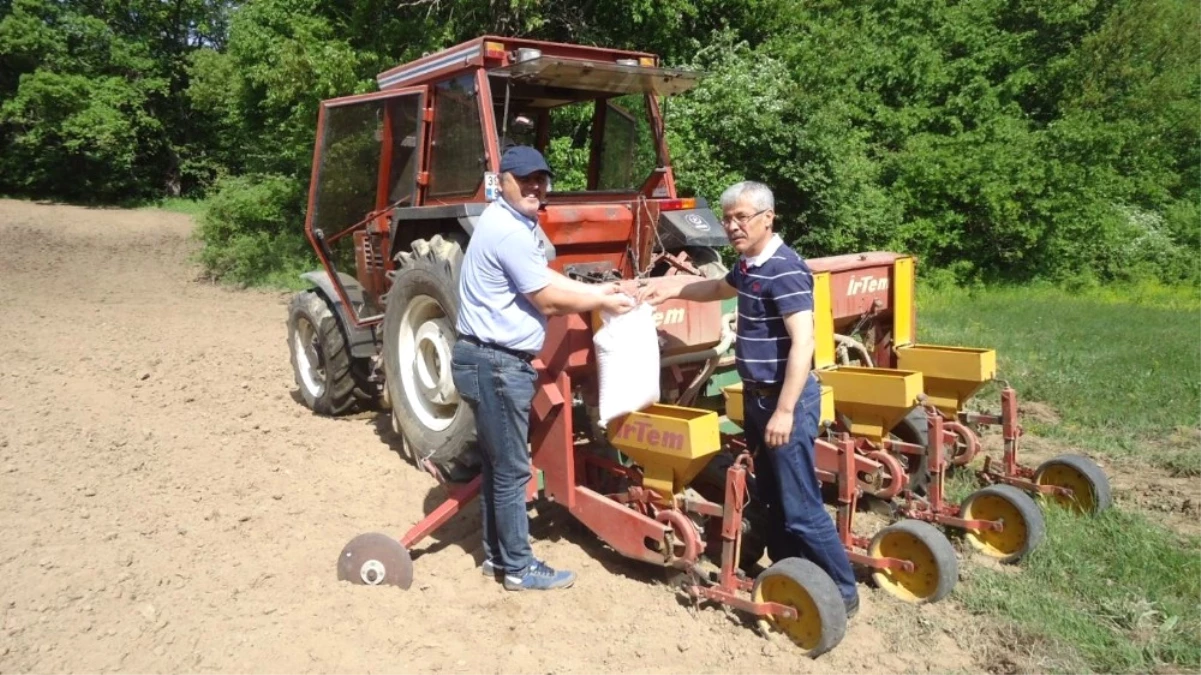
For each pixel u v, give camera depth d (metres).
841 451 4.12
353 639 3.52
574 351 4.00
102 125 29.81
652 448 3.79
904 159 14.88
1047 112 17.38
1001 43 16.55
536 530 4.71
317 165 6.44
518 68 4.97
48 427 6.30
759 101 11.98
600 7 13.38
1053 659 3.49
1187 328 11.24
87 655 3.33
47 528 4.52
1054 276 15.77
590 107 6.12
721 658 3.47
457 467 4.84
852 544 4.20
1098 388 7.71
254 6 16.34
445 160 5.45
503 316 3.70
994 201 14.32
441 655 3.45
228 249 16.22
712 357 4.51
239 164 33.97
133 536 4.45
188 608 3.72
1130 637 3.66
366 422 6.70
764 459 3.78
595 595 3.98
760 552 4.36
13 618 3.59
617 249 5.54
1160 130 17.80
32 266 17.45
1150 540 4.43
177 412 6.87
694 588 3.80
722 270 5.62
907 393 4.33
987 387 7.82
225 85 18.44
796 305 3.41
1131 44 17.11
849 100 15.61
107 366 8.53
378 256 6.14
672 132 11.95
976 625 3.76
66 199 31.95
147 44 33.12
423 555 4.39
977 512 4.45
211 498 5.02
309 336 6.97
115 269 17.69
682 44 13.85
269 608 3.73
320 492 5.18
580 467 4.45
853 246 13.37
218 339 10.38
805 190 12.25
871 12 17.67
